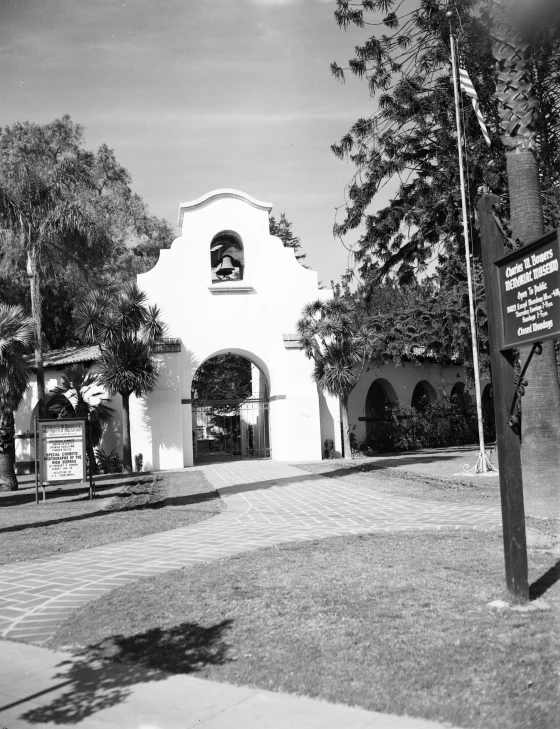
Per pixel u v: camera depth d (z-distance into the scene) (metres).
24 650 5.21
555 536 7.77
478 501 12.35
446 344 27.86
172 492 16.67
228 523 11.15
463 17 19.91
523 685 3.96
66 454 16.16
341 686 4.13
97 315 23.80
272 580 6.77
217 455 35.19
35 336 21.30
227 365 44.53
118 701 4.16
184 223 27.09
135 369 23.61
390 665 4.39
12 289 37.12
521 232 9.20
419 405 33.69
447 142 23.50
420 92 23.69
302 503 13.41
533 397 8.90
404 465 21.34
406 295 36.75
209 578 6.97
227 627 5.35
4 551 9.26
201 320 26.84
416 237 26.39
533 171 9.22
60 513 13.59
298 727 3.70
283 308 27.59
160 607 6.00
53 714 4.04
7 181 25.98
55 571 7.92
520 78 9.04
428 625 5.12
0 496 19.00
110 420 26.73
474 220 23.00
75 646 5.19
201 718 3.88
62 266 26.86
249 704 4.02
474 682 4.05
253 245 27.61
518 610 5.36
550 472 8.80
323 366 26.03
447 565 7.04
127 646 5.08
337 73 23.38
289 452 26.23
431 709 3.75
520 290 5.37
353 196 25.47
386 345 28.38
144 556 8.58
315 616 5.50
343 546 8.46
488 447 30.14
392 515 11.27
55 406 23.73
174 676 4.49
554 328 4.93
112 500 15.72
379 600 5.86
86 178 25.62
